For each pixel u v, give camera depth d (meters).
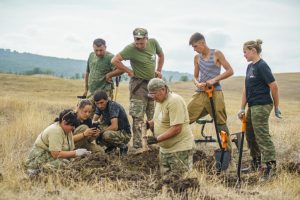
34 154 6.82
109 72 9.18
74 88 62.94
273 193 6.12
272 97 7.27
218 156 7.43
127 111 19.91
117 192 5.82
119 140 8.20
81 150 7.00
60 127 6.86
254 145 7.68
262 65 7.14
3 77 67.12
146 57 8.61
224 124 7.76
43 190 5.72
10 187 5.83
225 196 5.90
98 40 8.94
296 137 10.09
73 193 5.65
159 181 6.19
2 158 7.61
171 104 6.61
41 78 70.44
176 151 6.80
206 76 7.84
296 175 7.07
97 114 8.48
